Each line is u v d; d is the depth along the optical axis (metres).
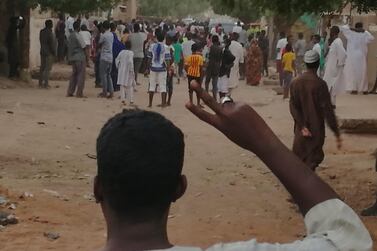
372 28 20.19
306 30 30.33
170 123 1.56
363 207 8.02
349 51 17.97
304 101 7.79
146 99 18.56
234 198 8.22
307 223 1.54
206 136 12.77
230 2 8.93
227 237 6.43
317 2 8.27
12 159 9.67
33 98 17.08
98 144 1.53
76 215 7.03
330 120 7.80
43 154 10.28
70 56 17.97
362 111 14.32
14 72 20.20
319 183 1.56
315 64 7.80
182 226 6.79
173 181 1.52
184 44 24.22
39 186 8.12
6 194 7.47
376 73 19.72
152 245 1.49
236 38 17.75
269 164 1.59
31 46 25.34
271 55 36.25
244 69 26.81
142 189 1.48
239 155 11.08
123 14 55.66
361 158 10.84
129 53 16.92
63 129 12.68
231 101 1.65
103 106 16.39
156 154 1.49
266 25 44.88
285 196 8.42
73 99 17.45
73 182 8.58
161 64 16.67
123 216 1.50
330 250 1.46
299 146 7.88
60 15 27.20
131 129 1.51
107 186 1.50
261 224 7.04
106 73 18.19
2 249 5.76
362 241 1.48
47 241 6.04
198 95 1.63
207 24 53.34
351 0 8.75
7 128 12.28
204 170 9.84
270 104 18.31
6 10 20.31
